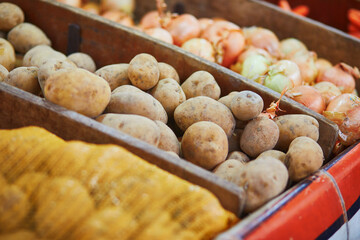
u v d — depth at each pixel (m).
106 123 0.77
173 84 0.91
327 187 0.76
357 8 1.44
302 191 0.73
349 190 0.80
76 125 0.74
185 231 0.66
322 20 1.53
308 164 0.78
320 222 0.73
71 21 1.07
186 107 0.87
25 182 0.68
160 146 0.81
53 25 1.09
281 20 1.28
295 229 0.69
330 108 0.97
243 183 0.72
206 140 0.81
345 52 1.19
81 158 0.70
